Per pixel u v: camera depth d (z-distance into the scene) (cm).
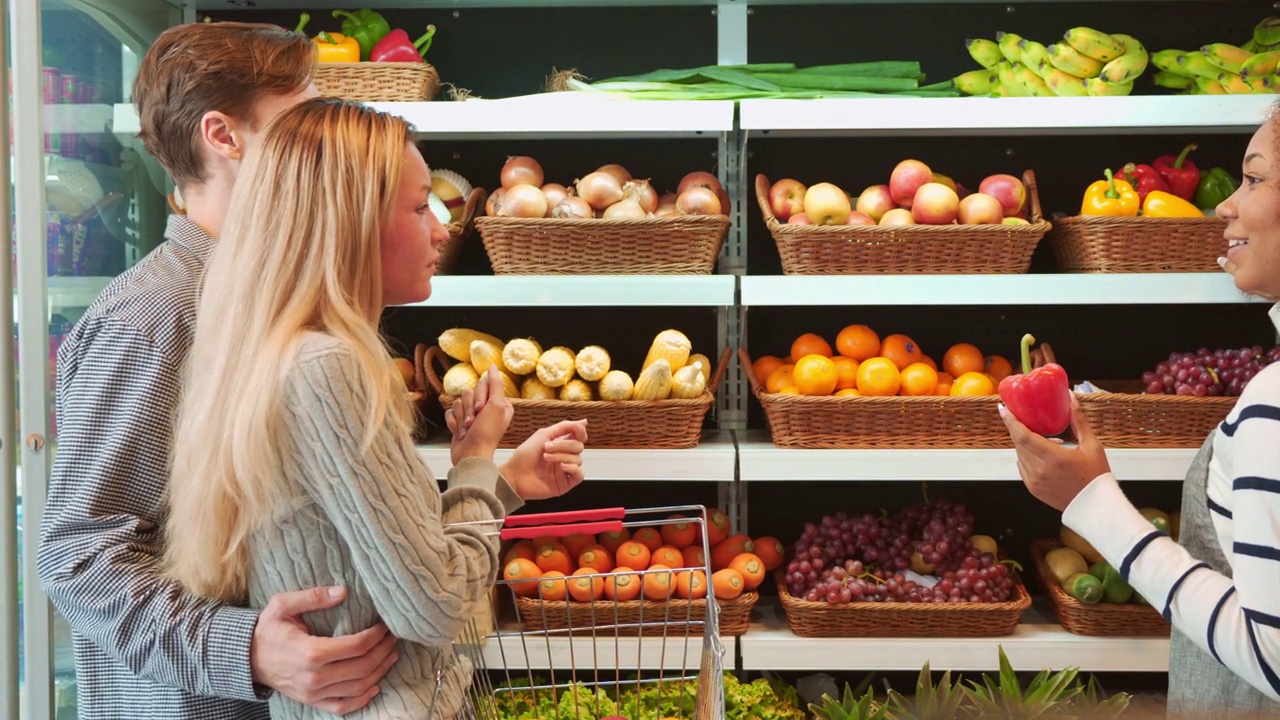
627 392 220
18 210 187
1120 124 215
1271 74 227
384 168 103
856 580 224
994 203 221
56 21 195
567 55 259
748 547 238
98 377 113
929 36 256
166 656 104
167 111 125
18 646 194
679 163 260
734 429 256
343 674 100
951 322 262
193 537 99
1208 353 225
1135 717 59
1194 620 111
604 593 225
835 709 199
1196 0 252
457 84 260
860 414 221
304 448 94
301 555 100
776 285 219
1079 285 217
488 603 221
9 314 189
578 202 224
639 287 219
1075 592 222
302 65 129
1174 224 215
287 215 98
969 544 236
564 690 221
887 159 259
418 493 98
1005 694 184
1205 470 125
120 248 221
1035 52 231
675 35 258
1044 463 125
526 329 264
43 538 111
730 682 226
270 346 94
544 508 265
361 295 103
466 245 262
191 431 99
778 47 257
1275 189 113
